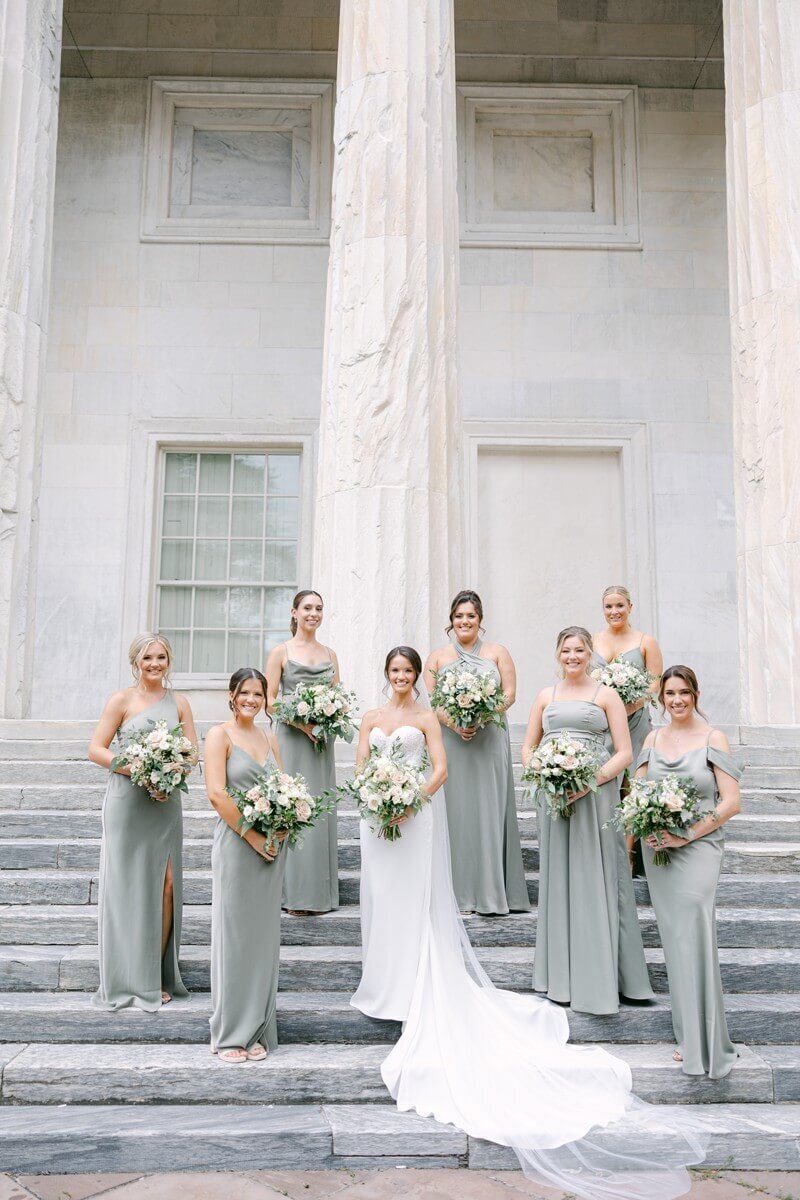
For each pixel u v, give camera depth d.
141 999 4.95
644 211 13.52
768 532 8.89
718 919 5.64
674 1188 3.90
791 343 8.92
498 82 13.71
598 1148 4.11
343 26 9.02
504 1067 4.50
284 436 13.07
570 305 13.31
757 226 9.28
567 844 5.18
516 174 13.76
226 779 4.93
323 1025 4.94
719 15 14.00
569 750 5.00
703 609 12.80
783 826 6.79
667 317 13.34
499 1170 4.13
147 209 13.36
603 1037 4.95
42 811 6.75
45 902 5.86
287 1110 4.42
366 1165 4.16
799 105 9.18
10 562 8.69
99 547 12.74
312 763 5.92
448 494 8.16
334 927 5.68
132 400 13.03
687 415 13.15
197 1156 4.12
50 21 9.68
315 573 8.30
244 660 13.06
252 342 13.20
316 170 13.55
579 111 13.78
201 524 13.25
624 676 6.56
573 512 13.18
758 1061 4.68
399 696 5.60
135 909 5.01
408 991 4.91
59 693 12.45
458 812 5.92
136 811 5.07
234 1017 4.68
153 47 13.72
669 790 4.73
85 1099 4.47
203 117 13.79
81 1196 3.81
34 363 9.11
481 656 6.33
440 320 8.36
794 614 8.62
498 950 5.64
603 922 5.01
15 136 9.13
